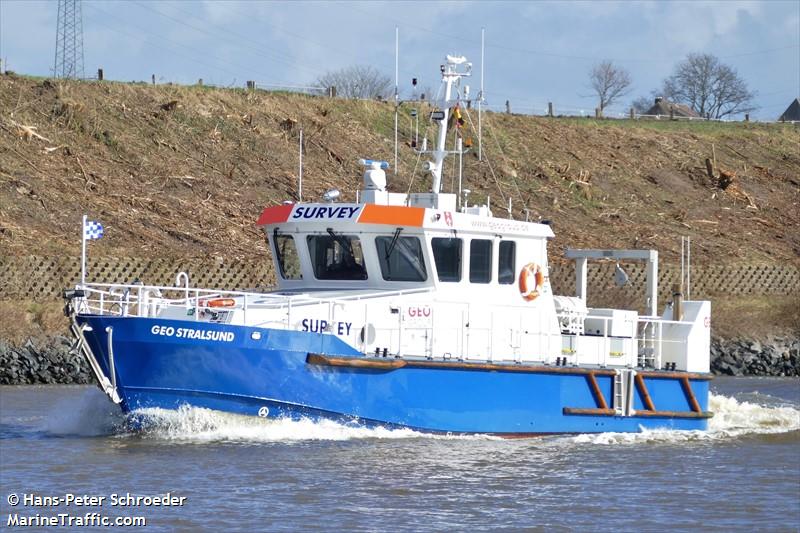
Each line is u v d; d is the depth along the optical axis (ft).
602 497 215.92
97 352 245.65
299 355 246.06
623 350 291.58
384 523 192.65
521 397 267.18
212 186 598.34
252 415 246.47
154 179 590.14
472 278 270.26
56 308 454.81
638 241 654.53
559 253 604.08
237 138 652.48
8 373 414.41
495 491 217.15
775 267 614.75
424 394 255.91
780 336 545.44
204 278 501.15
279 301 256.32
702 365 301.02
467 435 260.83
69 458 233.76
